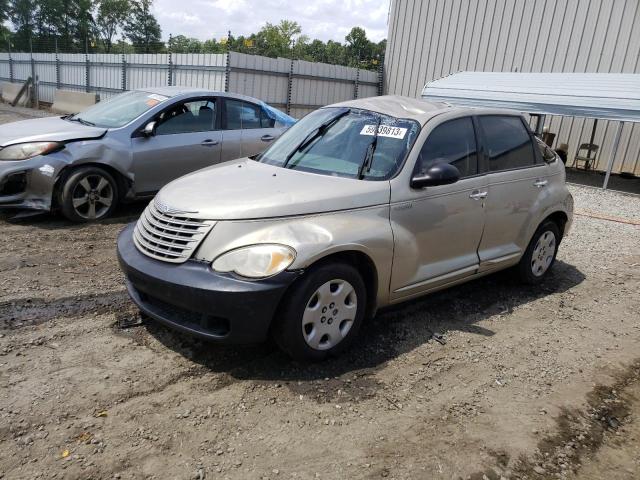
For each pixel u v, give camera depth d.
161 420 3.09
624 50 17.64
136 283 3.67
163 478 2.66
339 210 3.77
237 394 3.38
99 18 59.41
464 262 4.72
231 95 7.96
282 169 4.36
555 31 19.16
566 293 5.72
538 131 15.79
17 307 4.30
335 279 3.64
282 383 3.54
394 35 23.97
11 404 3.11
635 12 17.28
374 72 24.36
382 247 3.87
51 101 27.27
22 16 52.44
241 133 7.93
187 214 3.61
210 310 3.34
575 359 4.27
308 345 3.61
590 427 3.42
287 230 3.51
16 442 2.82
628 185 15.62
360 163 4.27
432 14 22.53
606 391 3.86
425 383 3.71
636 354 4.45
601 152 18.28
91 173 6.60
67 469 2.66
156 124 7.15
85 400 3.21
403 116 4.56
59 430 2.93
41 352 3.69
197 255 3.49
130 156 6.83
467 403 3.53
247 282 3.32
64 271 5.14
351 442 3.04
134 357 3.72
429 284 4.39
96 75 24.27
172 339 3.98
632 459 3.17
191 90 7.70
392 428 3.19
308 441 3.01
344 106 4.96
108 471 2.67
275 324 3.53
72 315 4.26
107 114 7.43
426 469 2.88
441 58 22.48
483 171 4.82
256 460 2.83
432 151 4.40
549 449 3.16
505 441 3.18
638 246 8.02
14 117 21.38
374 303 4.04
